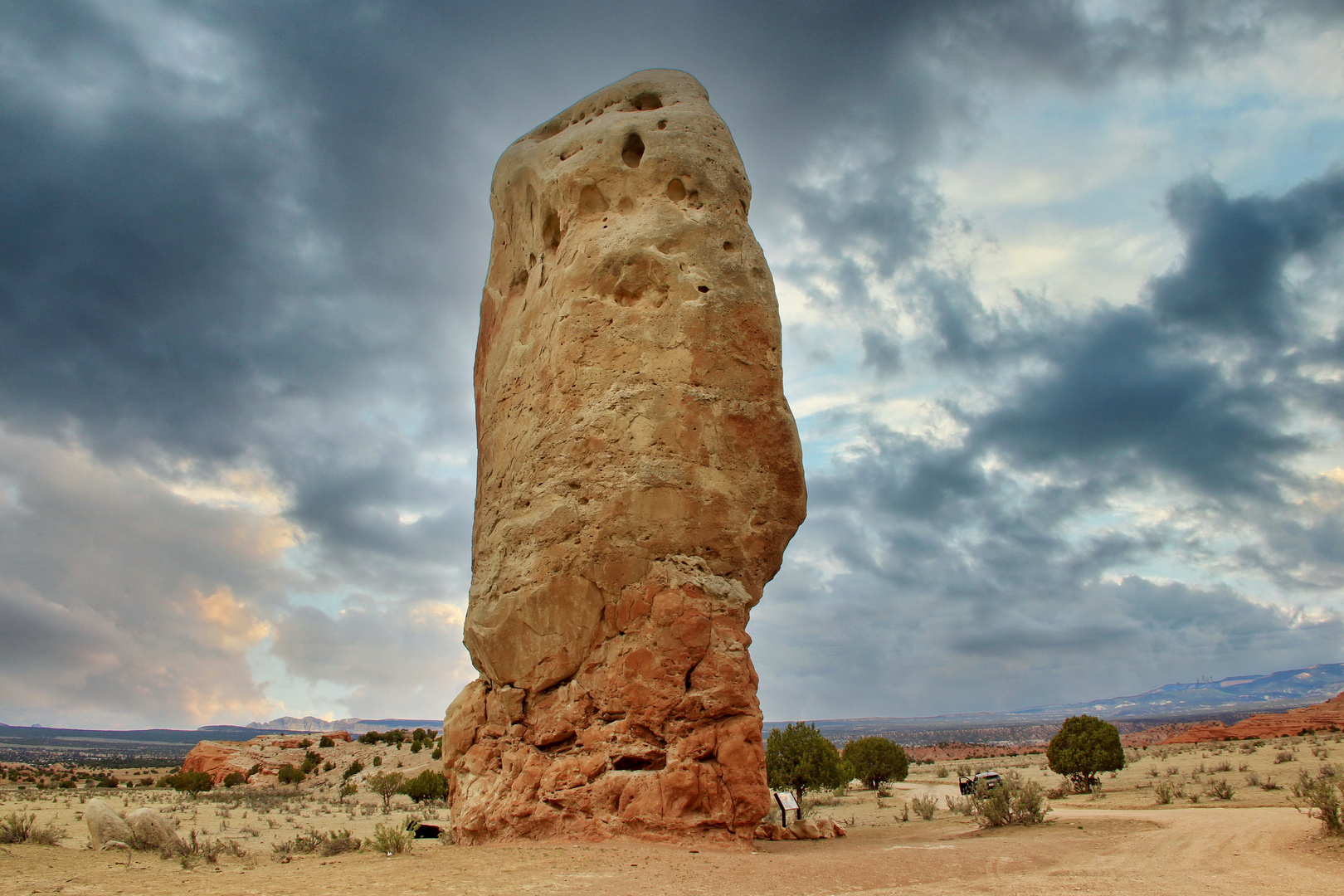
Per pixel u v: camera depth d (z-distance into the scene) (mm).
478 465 15773
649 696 11430
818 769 35875
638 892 7363
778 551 13438
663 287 13398
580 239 14109
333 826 26453
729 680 11602
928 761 92688
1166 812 19219
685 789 10922
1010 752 107000
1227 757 46906
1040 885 8164
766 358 13492
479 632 13188
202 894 7281
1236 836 12867
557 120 16750
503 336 15680
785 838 13461
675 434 12547
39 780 71312
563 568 12258
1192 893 7688
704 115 14828
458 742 13109
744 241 14023
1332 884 8328
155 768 107938
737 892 7555
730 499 12695
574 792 11289
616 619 12008
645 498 12195
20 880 8484
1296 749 46812
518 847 10305
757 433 13133
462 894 7223
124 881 8359
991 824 15594
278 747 81062
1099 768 32594
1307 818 15359
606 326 13297
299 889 7570
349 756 74312
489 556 13797
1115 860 10297
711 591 12062
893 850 10562
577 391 13086
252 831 23469
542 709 12188
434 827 17344
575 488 12602
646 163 14172
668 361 12914
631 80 16078
